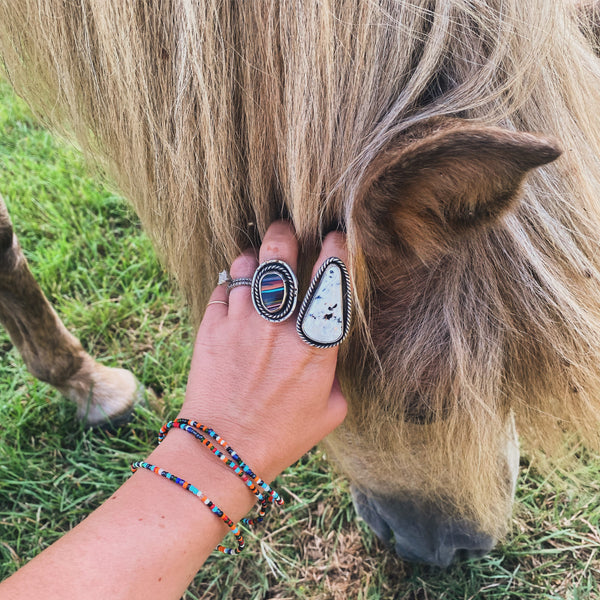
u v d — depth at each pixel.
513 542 0.64
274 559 0.65
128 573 0.29
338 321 0.30
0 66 0.40
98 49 0.30
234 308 0.33
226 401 0.33
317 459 0.71
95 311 0.83
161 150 0.31
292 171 0.28
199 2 0.27
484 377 0.30
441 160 0.23
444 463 0.36
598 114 0.31
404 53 0.27
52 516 0.68
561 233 0.29
